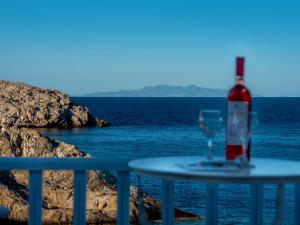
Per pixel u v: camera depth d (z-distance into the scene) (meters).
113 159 4.30
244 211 21.81
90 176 18.42
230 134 3.76
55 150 23.78
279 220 3.38
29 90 83.81
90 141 64.56
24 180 18.50
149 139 67.56
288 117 127.75
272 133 76.94
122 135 73.00
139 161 3.76
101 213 17.67
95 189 18.14
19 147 23.77
